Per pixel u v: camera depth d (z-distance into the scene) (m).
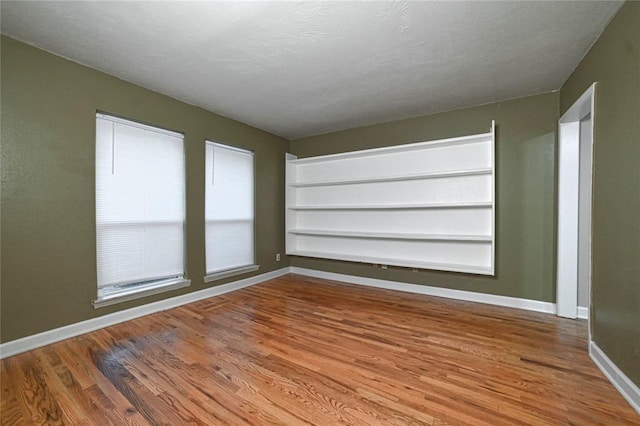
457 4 1.72
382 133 4.05
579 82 2.39
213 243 3.71
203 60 2.38
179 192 3.31
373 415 1.49
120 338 2.38
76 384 1.74
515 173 3.18
